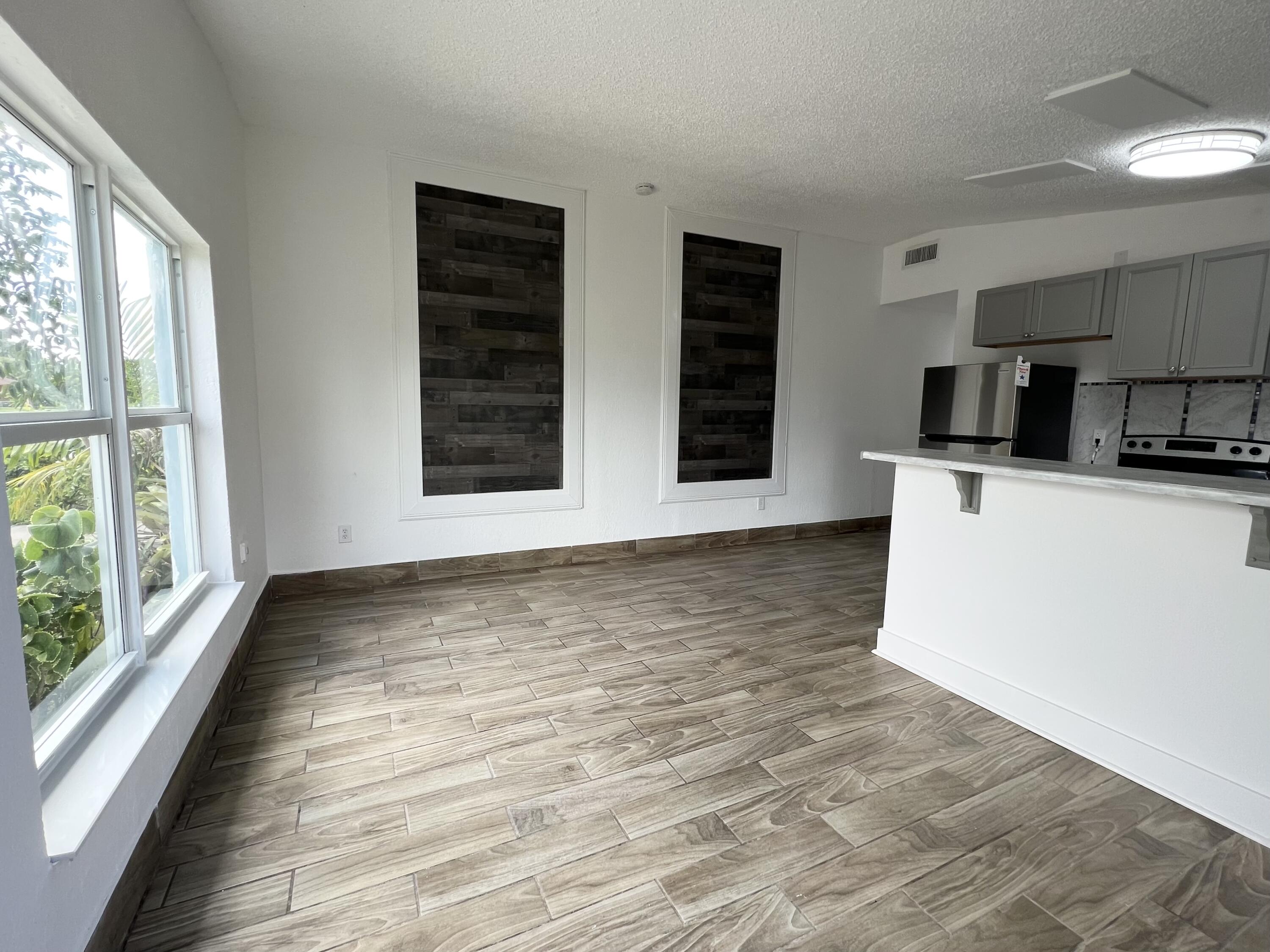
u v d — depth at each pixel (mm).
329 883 1468
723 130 3133
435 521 3939
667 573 4246
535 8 2141
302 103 2965
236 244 2906
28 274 1277
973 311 4828
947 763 2031
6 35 986
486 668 2688
